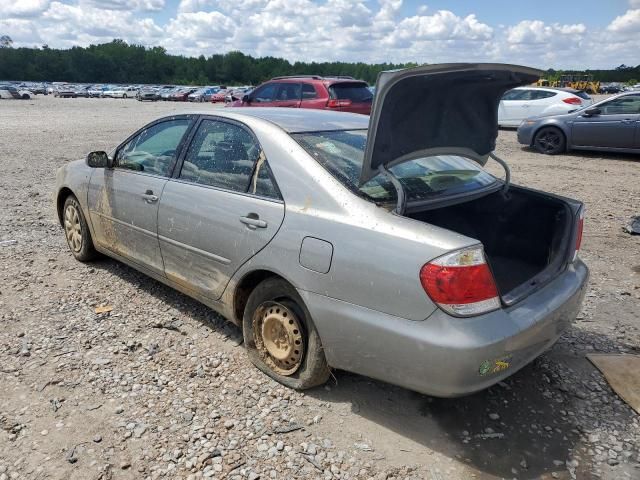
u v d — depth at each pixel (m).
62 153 12.68
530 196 3.72
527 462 2.71
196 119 3.94
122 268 5.14
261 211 3.18
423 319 2.54
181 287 3.94
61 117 25.05
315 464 2.66
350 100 12.98
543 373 3.48
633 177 10.16
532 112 17.91
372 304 2.68
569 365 3.59
